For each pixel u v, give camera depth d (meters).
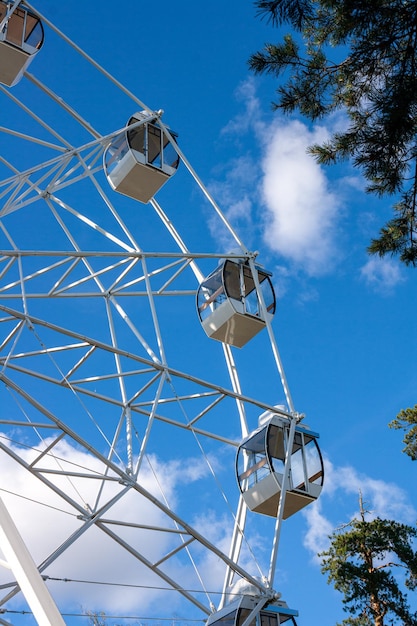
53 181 26.69
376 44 13.83
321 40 14.35
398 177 14.38
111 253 24.44
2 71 25.58
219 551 21.77
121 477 20.41
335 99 14.84
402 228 15.23
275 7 13.32
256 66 14.89
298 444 25.67
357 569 33.72
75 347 23.77
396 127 13.66
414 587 34.25
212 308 27.73
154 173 27.52
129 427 22.89
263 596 22.42
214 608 22.77
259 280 28.25
